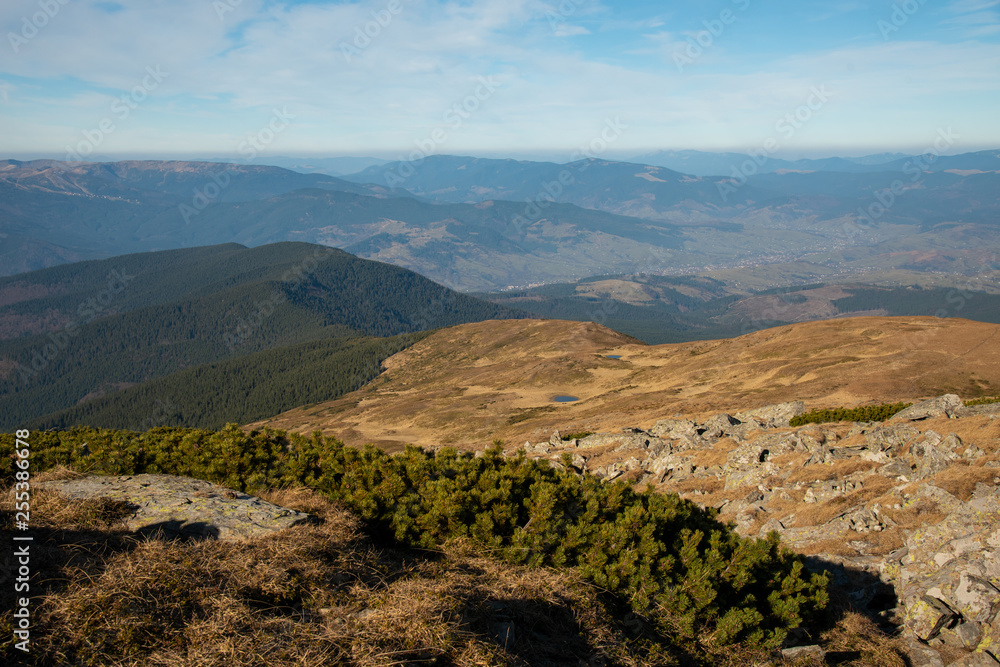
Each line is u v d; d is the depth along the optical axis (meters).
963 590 9.48
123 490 8.69
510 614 6.93
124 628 5.14
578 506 9.95
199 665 4.87
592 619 7.35
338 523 8.40
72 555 6.21
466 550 8.66
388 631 5.73
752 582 9.07
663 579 8.35
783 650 8.46
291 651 5.19
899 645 9.27
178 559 6.36
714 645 8.03
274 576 6.30
